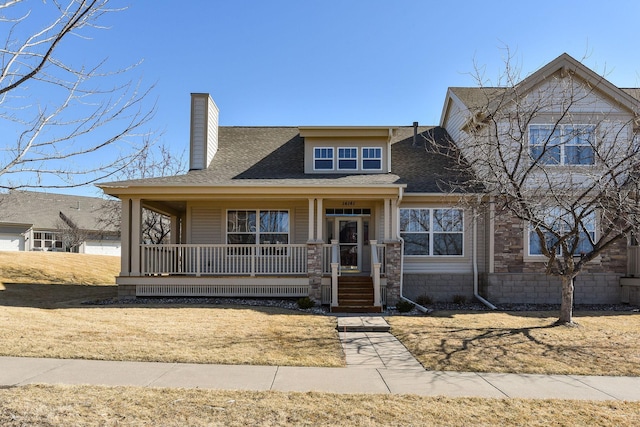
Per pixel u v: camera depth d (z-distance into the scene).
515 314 13.07
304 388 6.41
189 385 6.45
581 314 13.32
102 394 5.91
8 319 10.64
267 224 17.33
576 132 13.19
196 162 17.58
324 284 15.07
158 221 25.89
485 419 5.31
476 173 13.98
